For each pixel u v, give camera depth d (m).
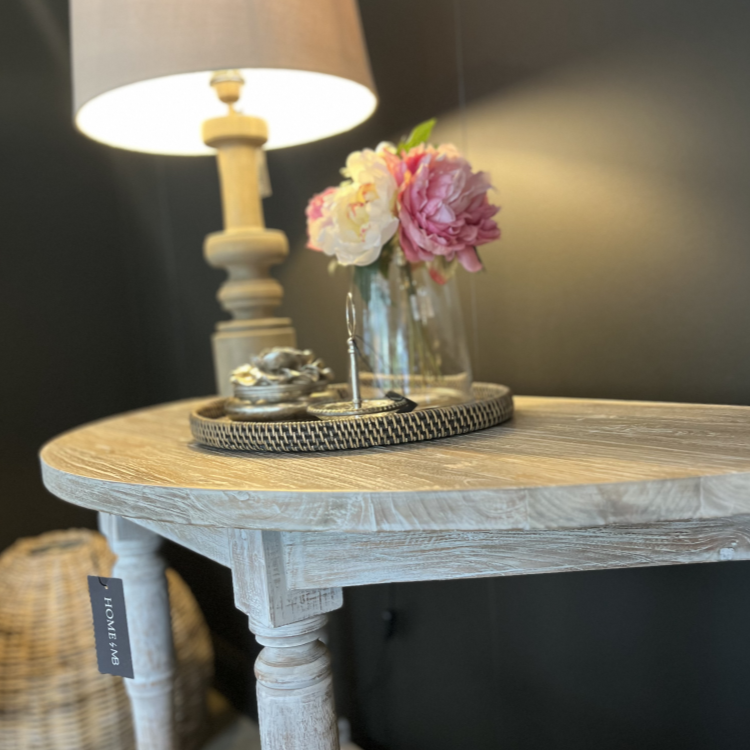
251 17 0.79
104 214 1.81
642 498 0.42
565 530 0.48
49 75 1.71
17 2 1.66
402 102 1.07
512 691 1.03
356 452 0.60
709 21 0.70
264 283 1.07
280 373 0.75
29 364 1.68
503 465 0.49
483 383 0.91
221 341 1.06
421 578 0.51
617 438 0.57
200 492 0.50
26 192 1.67
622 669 0.89
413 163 0.70
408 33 1.04
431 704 1.16
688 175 0.74
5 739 1.17
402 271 0.72
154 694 0.95
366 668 1.28
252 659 1.49
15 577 1.30
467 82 0.96
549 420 0.68
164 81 1.04
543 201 0.88
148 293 1.82
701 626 0.81
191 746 1.36
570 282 0.87
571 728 0.96
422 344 0.72
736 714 0.79
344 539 0.52
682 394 0.78
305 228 1.30
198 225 1.61
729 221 0.71
